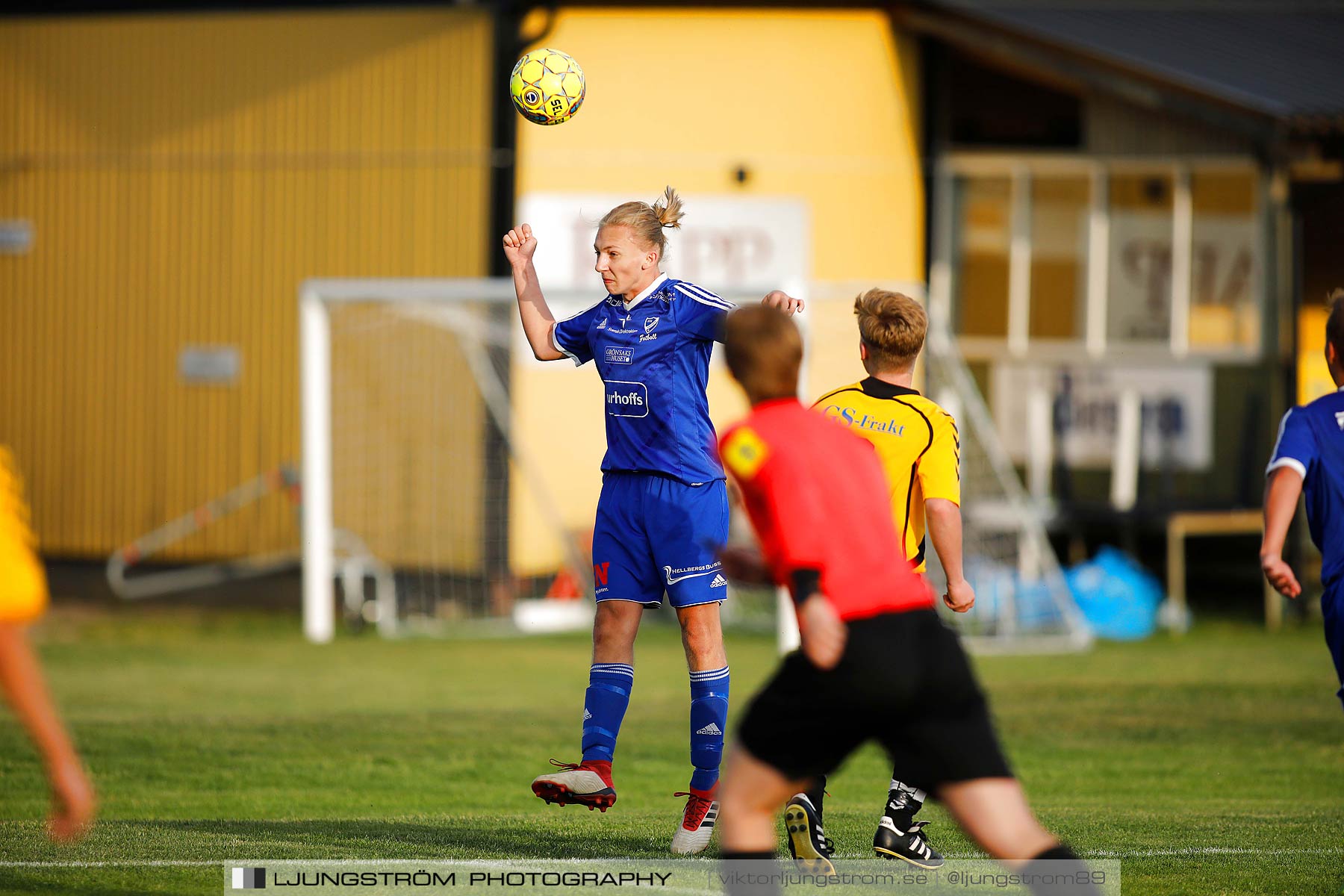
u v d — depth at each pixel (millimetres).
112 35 58375
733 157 55875
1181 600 53656
